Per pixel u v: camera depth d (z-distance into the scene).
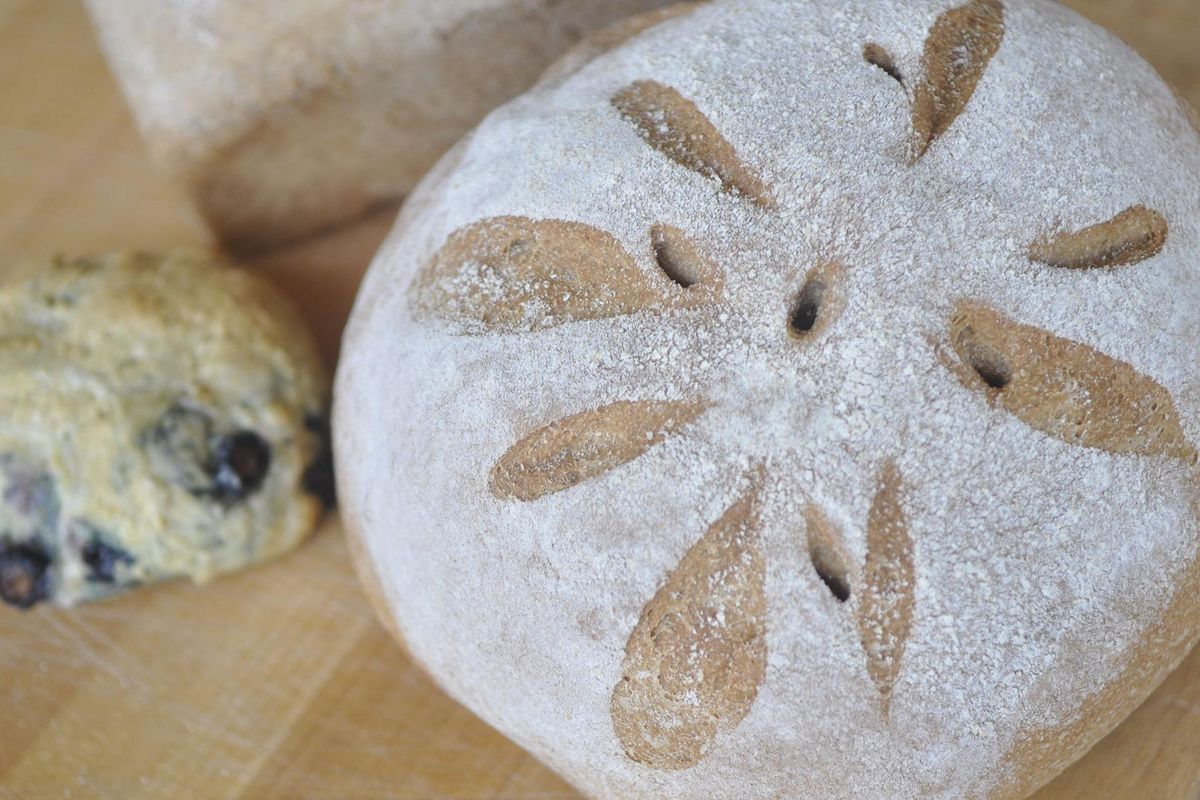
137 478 0.59
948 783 0.51
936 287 0.51
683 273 0.52
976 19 0.54
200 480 0.59
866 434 0.51
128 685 0.60
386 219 0.65
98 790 0.59
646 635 0.51
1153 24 0.61
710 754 0.52
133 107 0.62
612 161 0.53
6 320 0.61
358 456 0.56
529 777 0.58
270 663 0.60
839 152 0.52
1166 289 0.52
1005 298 0.51
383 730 0.59
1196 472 0.52
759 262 0.52
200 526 0.59
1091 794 0.55
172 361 0.60
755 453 0.51
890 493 0.51
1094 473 0.51
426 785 0.58
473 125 0.62
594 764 0.53
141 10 0.61
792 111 0.52
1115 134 0.52
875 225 0.51
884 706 0.51
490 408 0.52
